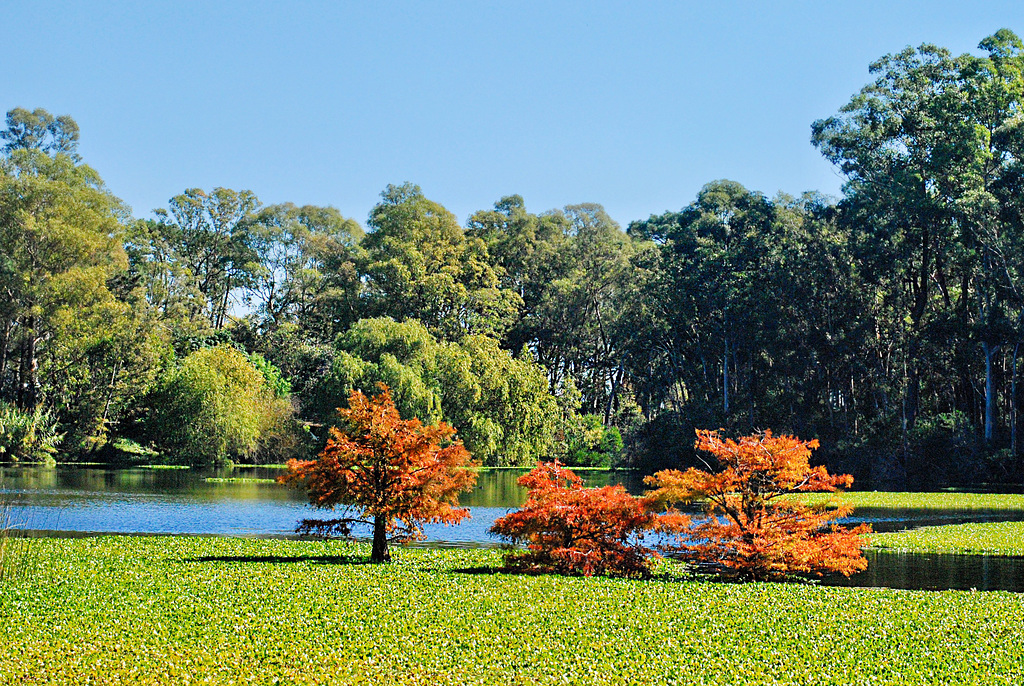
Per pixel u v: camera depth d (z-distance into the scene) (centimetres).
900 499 4947
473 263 9012
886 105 6869
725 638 1602
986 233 6200
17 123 8838
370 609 1762
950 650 1553
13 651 1423
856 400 7575
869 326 7119
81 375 7169
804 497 5059
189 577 2075
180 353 8019
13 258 6769
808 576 2417
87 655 1415
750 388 7788
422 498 2445
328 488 2431
